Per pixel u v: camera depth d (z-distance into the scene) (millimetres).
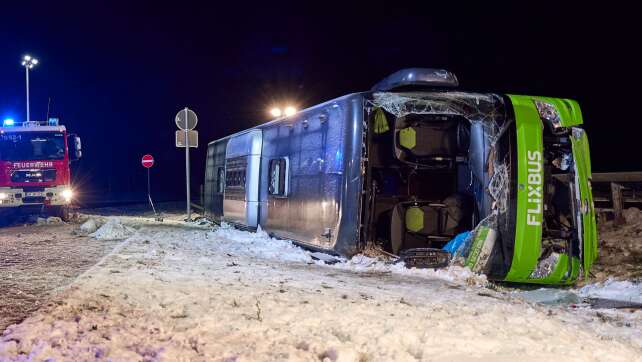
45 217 21359
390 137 11383
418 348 4895
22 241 13047
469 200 11109
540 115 10008
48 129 21000
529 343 5070
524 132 9664
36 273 8453
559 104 10102
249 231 15422
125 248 11414
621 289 8883
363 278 8984
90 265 9289
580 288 9539
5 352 4547
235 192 16531
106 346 4660
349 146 10312
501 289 9102
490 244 9695
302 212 12023
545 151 10141
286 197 13023
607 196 13773
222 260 10391
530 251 9492
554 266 9641
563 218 10047
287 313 6016
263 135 15141
